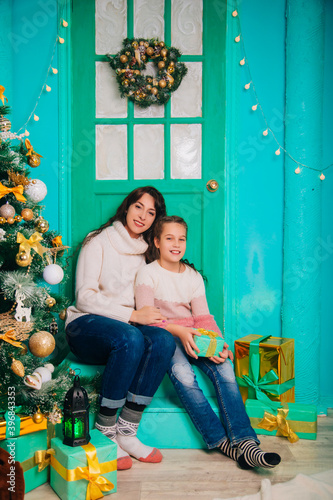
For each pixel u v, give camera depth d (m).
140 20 2.30
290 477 1.59
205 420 1.73
